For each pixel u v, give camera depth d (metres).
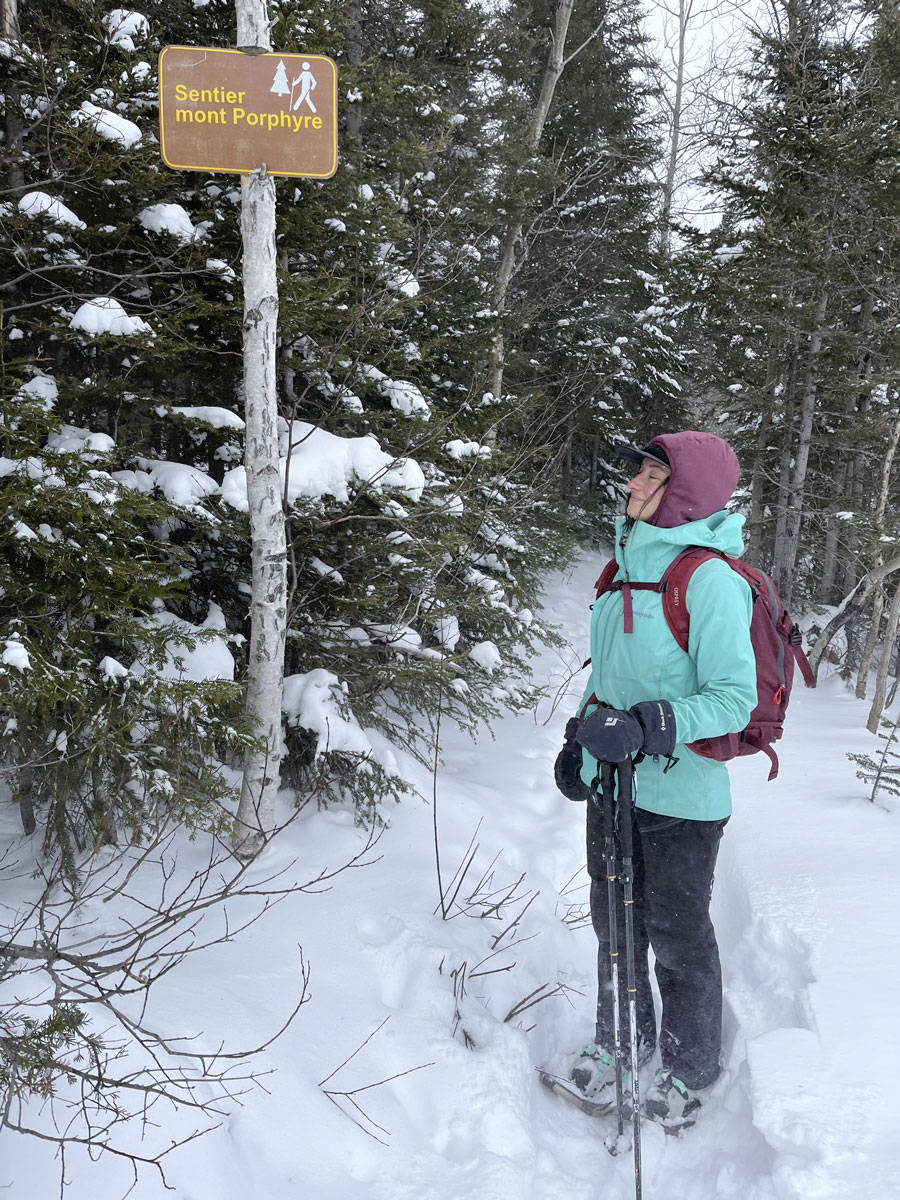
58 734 3.09
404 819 3.82
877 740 5.41
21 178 3.35
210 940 2.68
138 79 3.30
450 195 6.94
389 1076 2.24
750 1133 2.13
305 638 4.26
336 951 2.72
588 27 13.69
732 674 2.01
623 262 13.76
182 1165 1.74
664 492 2.15
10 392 3.15
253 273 2.99
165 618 3.49
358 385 4.51
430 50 7.23
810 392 9.46
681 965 2.25
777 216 8.70
